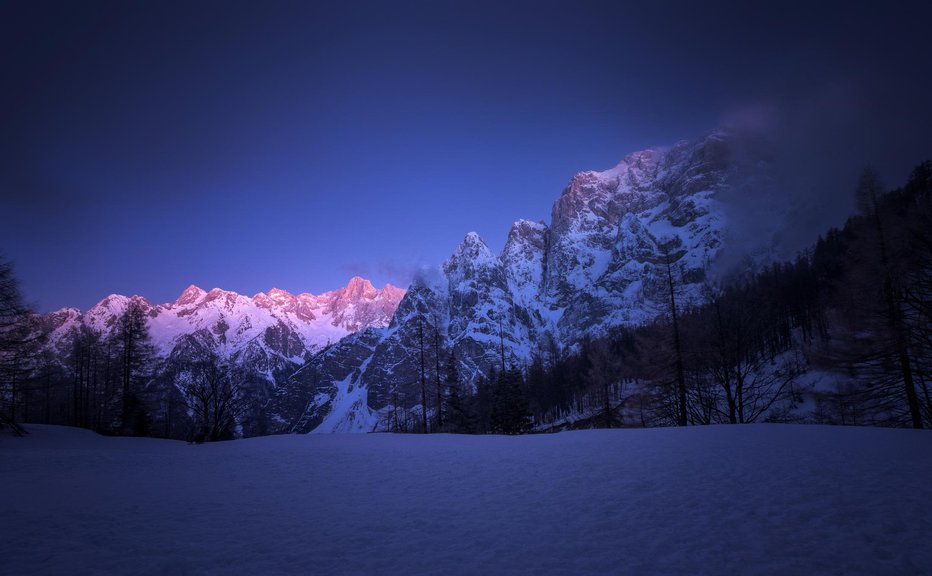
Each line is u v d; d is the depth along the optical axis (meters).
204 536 7.38
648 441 17.23
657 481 9.99
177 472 15.56
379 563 5.94
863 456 11.54
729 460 11.91
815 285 76.00
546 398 95.75
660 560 5.61
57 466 17.50
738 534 6.41
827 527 6.45
